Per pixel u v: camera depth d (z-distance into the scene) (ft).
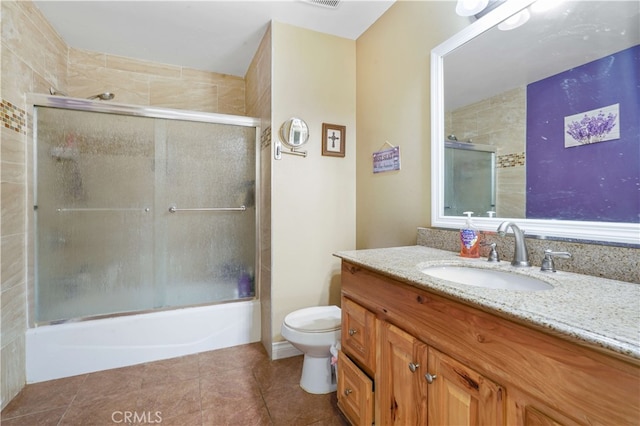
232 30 6.84
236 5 5.94
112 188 6.23
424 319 2.85
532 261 3.45
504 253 3.79
